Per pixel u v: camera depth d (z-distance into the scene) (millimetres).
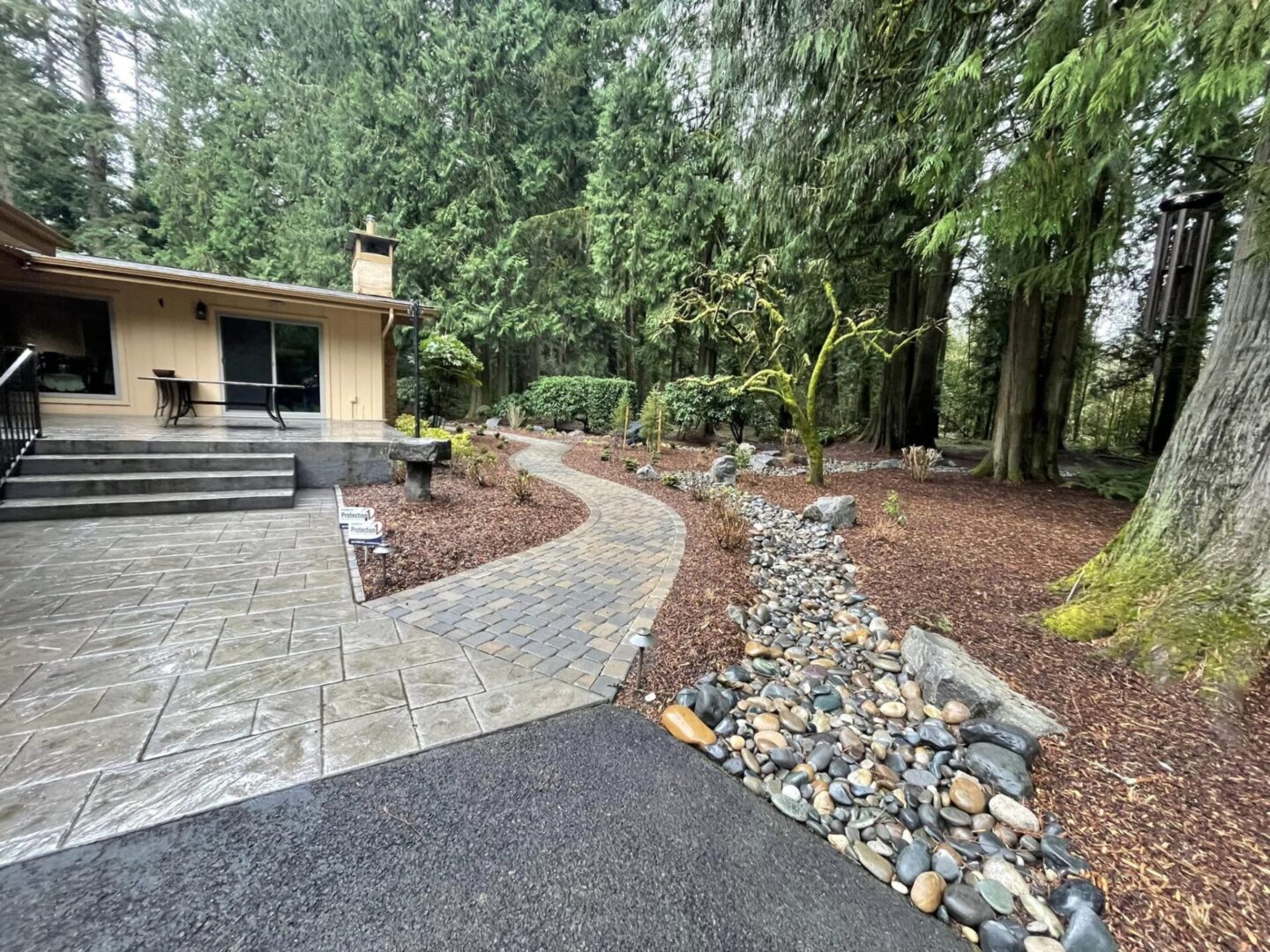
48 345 7621
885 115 6227
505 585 3791
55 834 1603
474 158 16188
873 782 2152
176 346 8188
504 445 11227
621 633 3166
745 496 7203
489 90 16406
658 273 13758
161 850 1581
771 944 1455
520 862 1633
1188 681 2510
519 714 2357
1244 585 2695
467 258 16031
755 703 2592
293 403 9047
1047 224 3725
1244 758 2107
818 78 6641
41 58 17734
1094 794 2045
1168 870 1713
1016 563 4453
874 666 3066
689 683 2729
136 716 2154
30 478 4688
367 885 1516
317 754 2018
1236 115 3701
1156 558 3119
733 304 11203
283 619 3068
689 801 1957
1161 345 11461
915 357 12117
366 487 6215
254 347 8680
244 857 1576
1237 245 2992
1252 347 2855
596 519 5855
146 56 18844
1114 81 2707
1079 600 3336
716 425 14883
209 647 2717
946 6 5074
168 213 17891
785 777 2154
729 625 3367
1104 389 15859
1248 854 1729
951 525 5797
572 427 15898
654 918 1496
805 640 3381
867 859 1785
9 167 16750
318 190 16859
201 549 4070
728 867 1690
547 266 17250
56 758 1898
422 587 3670
